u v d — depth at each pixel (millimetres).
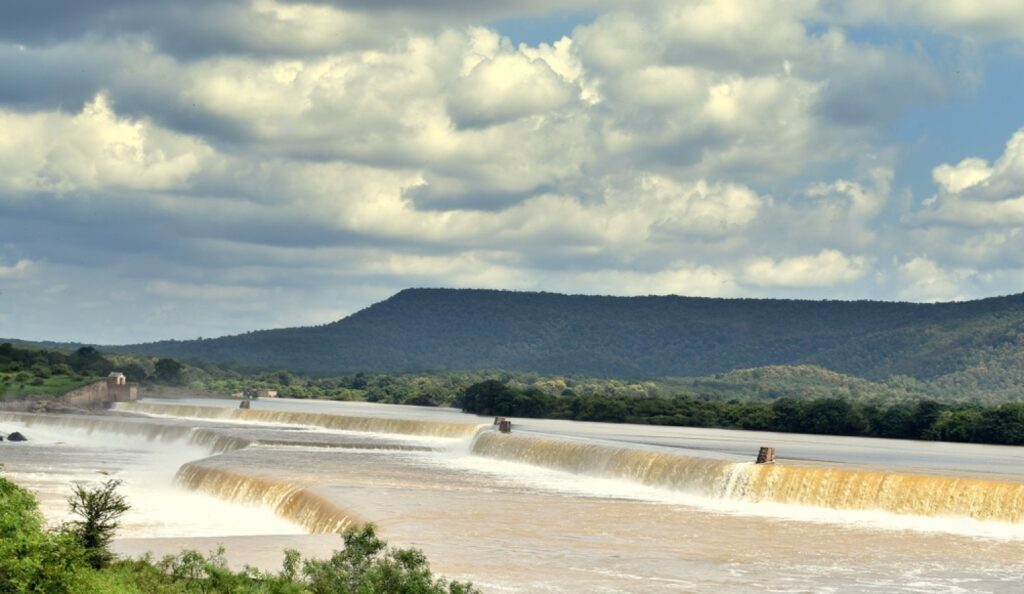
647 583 110188
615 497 173750
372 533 95188
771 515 155000
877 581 112375
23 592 83125
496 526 141375
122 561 106125
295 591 94188
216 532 146875
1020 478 181875
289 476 179250
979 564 120688
